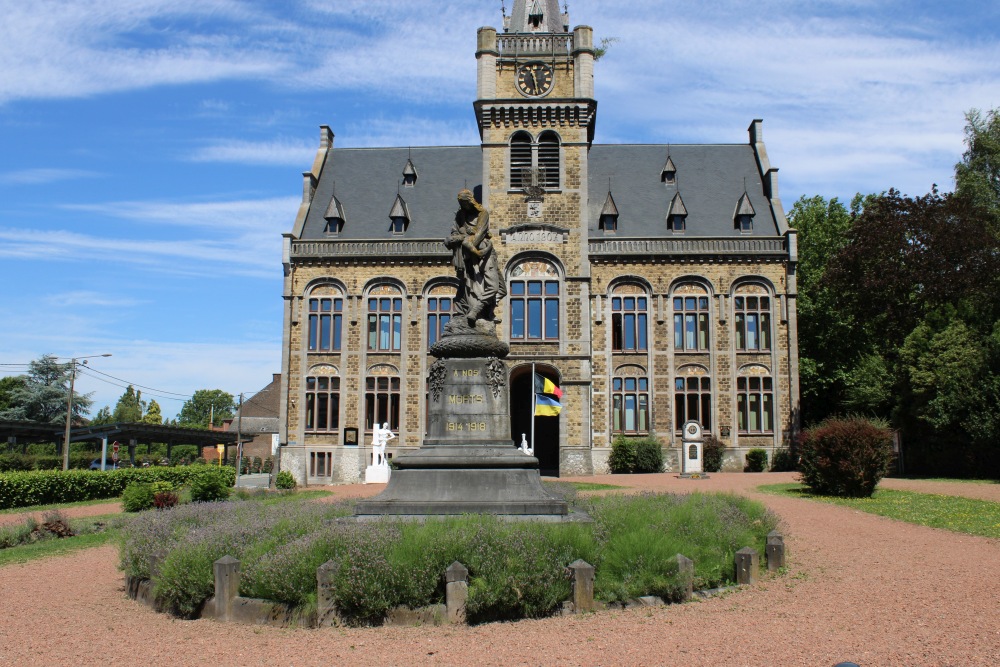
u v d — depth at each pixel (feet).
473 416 60.44
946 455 140.46
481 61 164.86
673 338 164.76
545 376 165.58
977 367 133.80
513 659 34.94
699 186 177.47
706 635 38.01
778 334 163.73
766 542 53.93
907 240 159.43
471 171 182.80
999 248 156.15
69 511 107.45
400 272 168.25
